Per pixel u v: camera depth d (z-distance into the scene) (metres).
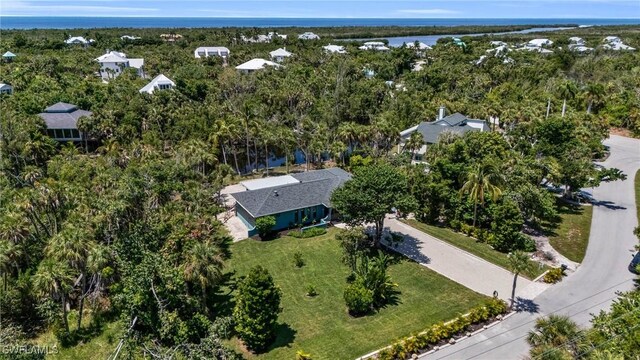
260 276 29.70
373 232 47.75
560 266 39.81
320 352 29.97
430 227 49.62
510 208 43.16
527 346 29.91
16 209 40.47
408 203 41.44
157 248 36.62
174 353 26.28
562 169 53.16
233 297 36.78
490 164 45.62
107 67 123.75
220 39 185.12
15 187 53.06
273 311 30.34
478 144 56.34
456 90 111.12
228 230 49.28
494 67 123.62
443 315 33.69
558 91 96.50
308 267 41.47
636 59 132.50
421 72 119.62
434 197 49.94
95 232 37.66
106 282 37.16
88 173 51.72
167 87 100.12
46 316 35.09
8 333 30.16
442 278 38.97
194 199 47.50
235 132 67.19
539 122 67.00
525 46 187.38
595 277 38.47
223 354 27.56
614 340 23.73
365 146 71.38
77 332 34.47
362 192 41.31
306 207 49.97
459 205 48.31
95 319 35.59
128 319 30.05
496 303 33.12
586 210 53.09
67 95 85.12
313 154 73.69
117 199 40.59
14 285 37.69
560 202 55.53
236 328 30.58
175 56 137.00
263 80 106.00
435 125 72.81
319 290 37.66
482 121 75.62
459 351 29.64
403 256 42.97
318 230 48.34
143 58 136.12
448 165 50.50
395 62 138.00
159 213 42.16
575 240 45.31
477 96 107.00
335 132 79.31
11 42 148.50
